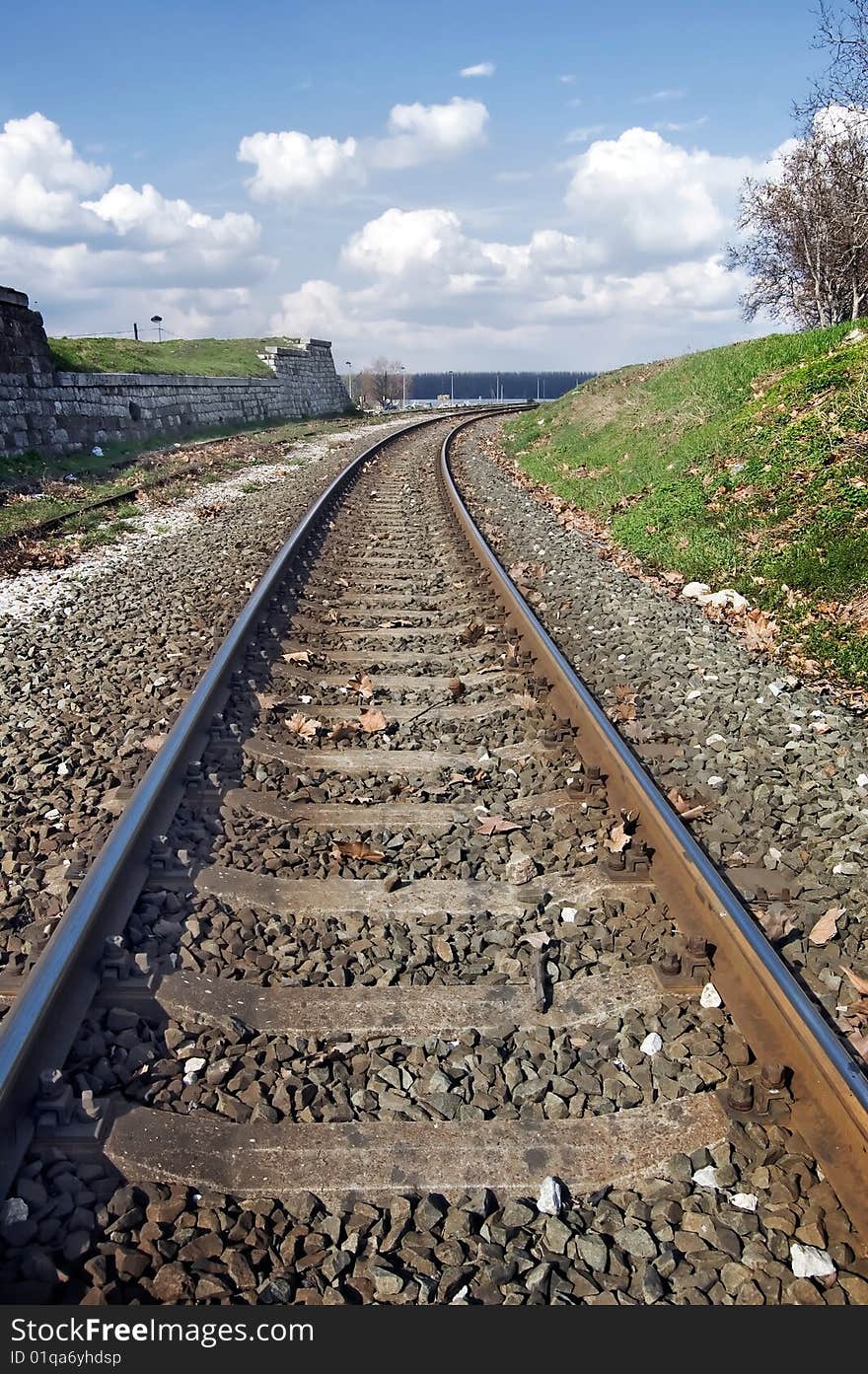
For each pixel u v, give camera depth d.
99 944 3.41
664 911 3.77
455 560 10.34
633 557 11.11
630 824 4.30
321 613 8.16
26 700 6.05
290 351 41.34
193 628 7.70
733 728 5.73
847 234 18.03
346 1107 2.91
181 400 27.45
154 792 4.28
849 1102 2.57
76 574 10.13
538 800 4.74
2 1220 2.47
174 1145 2.74
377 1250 2.51
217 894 3.90
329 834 4.46
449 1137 2.81
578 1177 2.69
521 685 6.28
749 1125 2.81
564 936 3.70
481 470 21.14
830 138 17.12
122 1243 2.47
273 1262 2.47
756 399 13.88
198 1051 3.10
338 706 6.04
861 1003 3.36
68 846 4.30
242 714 5.70
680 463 13.69
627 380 24.58
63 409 20.08
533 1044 3.17
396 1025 3.26
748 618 8.30
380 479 18.45
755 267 20.36
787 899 3.96
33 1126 2.71
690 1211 2.59
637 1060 3.08
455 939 3.69
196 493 17.17
